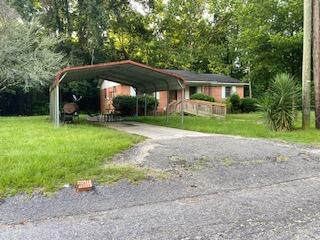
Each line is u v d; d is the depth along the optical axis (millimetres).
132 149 8609
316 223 4125
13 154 7461
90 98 35750
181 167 6844
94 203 4977
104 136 10805
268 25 18109
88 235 3879
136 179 5969
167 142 9789
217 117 21453
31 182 5648
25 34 21297
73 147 8414
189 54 37312
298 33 17141
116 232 3947
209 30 39531
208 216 4406
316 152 8523
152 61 35625
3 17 21078
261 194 5387
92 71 16938
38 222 4320
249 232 3867
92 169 6465
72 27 29734
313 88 13852
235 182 6051
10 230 4070
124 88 28344
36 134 11438
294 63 18562
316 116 13133
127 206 4871
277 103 12891
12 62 20719
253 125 15266
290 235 3771
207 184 5902
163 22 37438
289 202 4965
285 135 11531
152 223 4203
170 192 5457
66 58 27844
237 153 8055
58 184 5664
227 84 30453
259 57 18922
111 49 32594
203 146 8953
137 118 22125
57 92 15078
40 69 20797
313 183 6035
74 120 20156
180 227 4055
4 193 5246
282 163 7348
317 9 12969
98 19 27297
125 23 32031
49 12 27984
